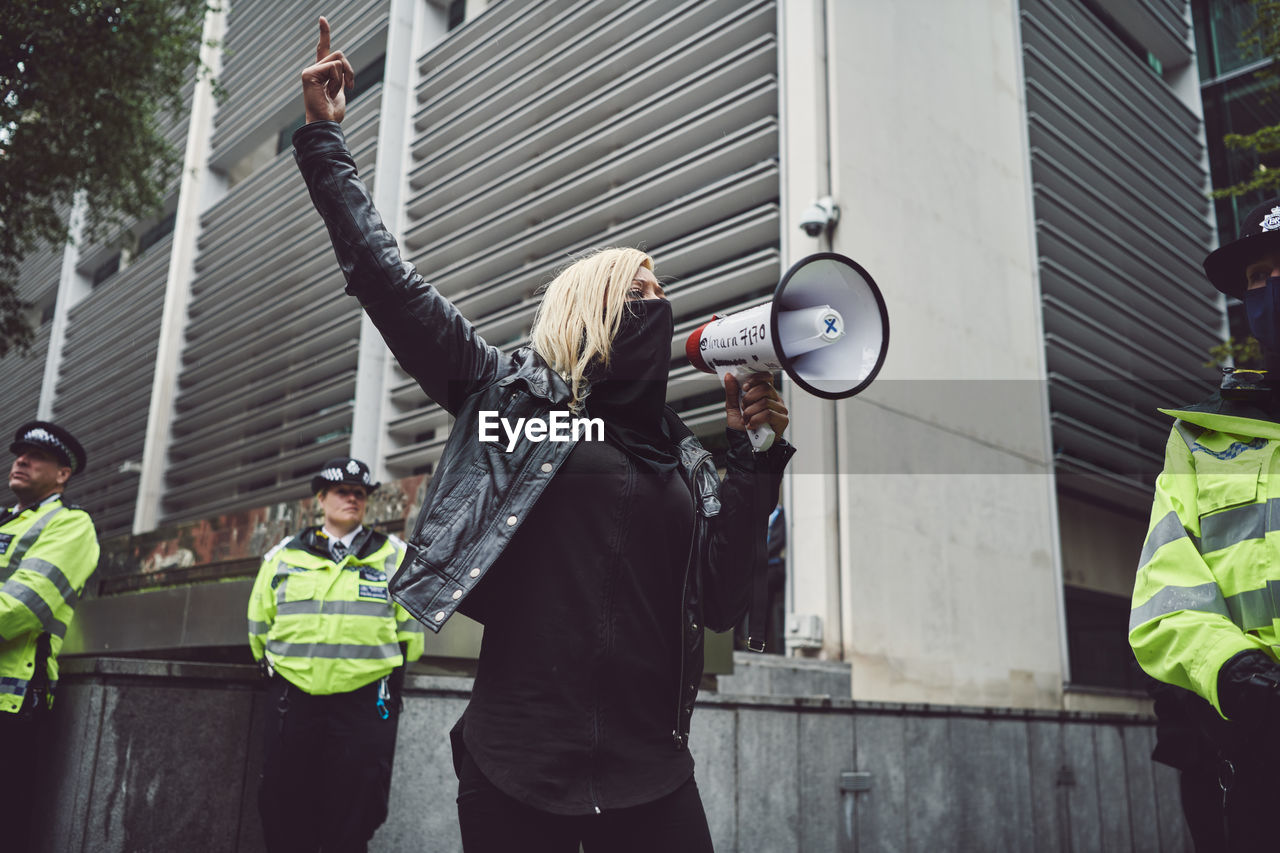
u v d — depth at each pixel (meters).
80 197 13.74
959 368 10.67
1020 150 12.77
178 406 19.84
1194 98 17.78
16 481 3.84
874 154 10.15
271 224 18.42
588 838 1.70
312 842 4.09
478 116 14.11
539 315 1.98
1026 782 7.25
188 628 6.81
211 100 22.08
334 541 4.38
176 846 3.90
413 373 1.87
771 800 5.64
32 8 10.10
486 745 1.68
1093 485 13.93
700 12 11.19
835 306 1.84
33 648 3.62
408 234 14.71
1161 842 8.25
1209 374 16.11
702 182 10.80
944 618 9.59
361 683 4.11
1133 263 14.74
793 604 8.85
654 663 1.78
